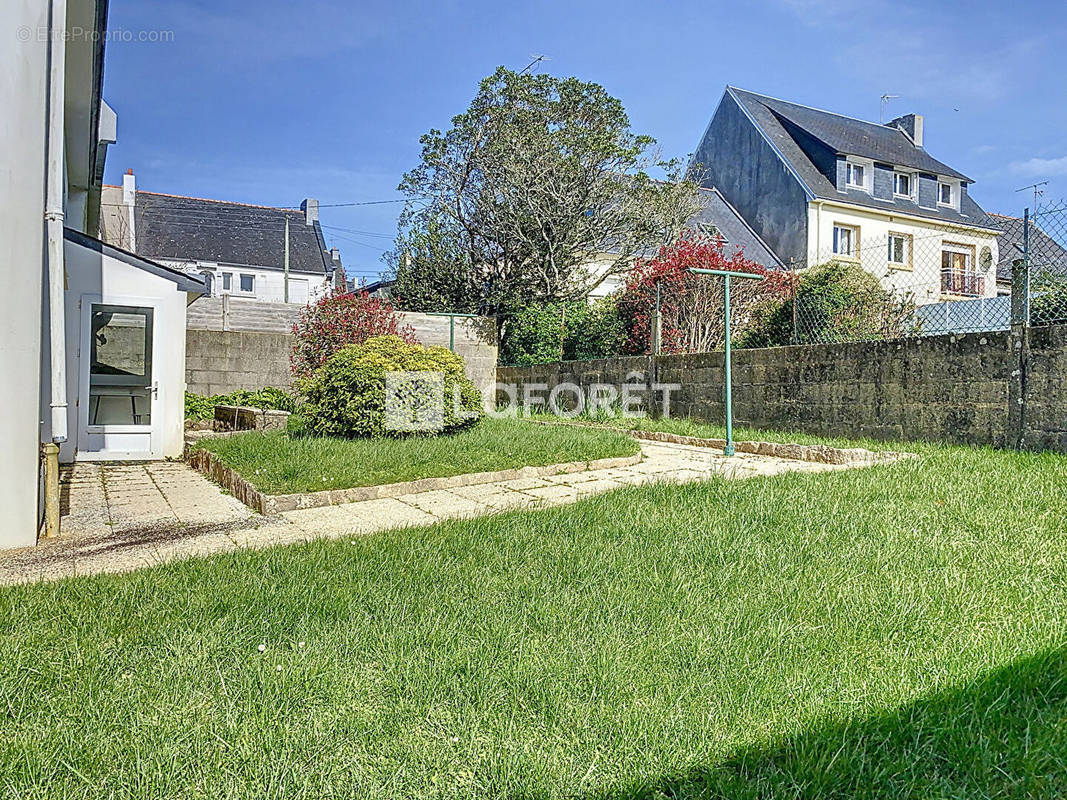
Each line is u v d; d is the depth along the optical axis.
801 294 9.00
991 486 4.29
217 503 5.22
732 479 4.89
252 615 2.50
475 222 16.33
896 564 3.01
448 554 3.30
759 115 22.14
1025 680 1.95
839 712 1.80
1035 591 2.65
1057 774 1.55
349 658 2.16
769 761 1.62
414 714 1.83
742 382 8.76
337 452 6.08
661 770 1.58
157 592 2.77
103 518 4.70
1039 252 5.84
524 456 6.30
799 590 2.72
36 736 1.72
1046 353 5.63
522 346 15.22
